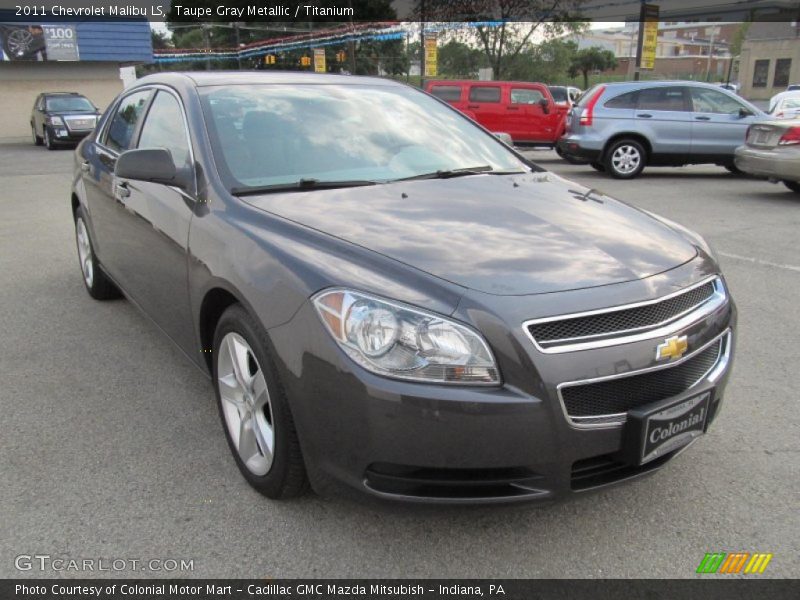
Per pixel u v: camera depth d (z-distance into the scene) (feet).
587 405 7.14
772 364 13.33
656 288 7.69
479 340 6.88
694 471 9.62
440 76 133.49
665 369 7.54
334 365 7.09
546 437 6.93
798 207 30.96
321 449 7.43
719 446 10.26
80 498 8.95
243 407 9.01
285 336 7.57
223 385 9.38
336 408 7.14
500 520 8.53
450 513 7.97
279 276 7.86
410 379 6.84
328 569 7.70
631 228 9.19
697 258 8.81
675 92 41.75
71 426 10.85
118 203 13.10
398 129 12.07
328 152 10.91
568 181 11.73
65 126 65.67
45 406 11.53
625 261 8.06
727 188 37.99
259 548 8.01
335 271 7.55
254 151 10.46
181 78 12.24
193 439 10.45
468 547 8.05
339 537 8.20
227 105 11.21
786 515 8.65
